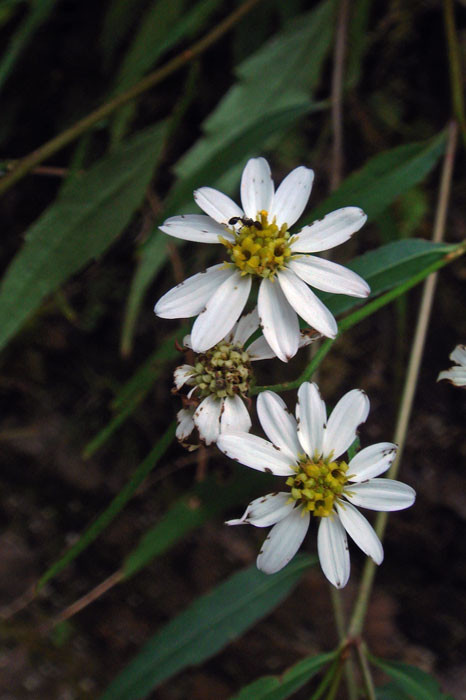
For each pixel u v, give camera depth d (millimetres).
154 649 236
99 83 278
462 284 264
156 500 278
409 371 239
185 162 251
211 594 238
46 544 282
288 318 192
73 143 281
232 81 276
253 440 192
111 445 280
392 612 267
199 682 270
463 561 262
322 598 268
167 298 193
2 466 284
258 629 269
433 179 268
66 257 238
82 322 281
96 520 215
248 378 195
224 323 192
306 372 199
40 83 281
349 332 269
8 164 242
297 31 254
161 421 276
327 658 225
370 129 272
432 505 263
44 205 284
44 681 273
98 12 276
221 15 271
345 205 234
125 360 280
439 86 270
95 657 276
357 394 192
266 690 221
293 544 191
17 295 236
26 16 276
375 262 214
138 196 241
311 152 272
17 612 279
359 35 260
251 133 240
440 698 219
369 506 191
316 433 192
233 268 194
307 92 256
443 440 264
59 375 284
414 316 267
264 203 198
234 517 274
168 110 279
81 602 233
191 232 196
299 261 194
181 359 271
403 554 266
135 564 235
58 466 281
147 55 248
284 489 255
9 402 285
